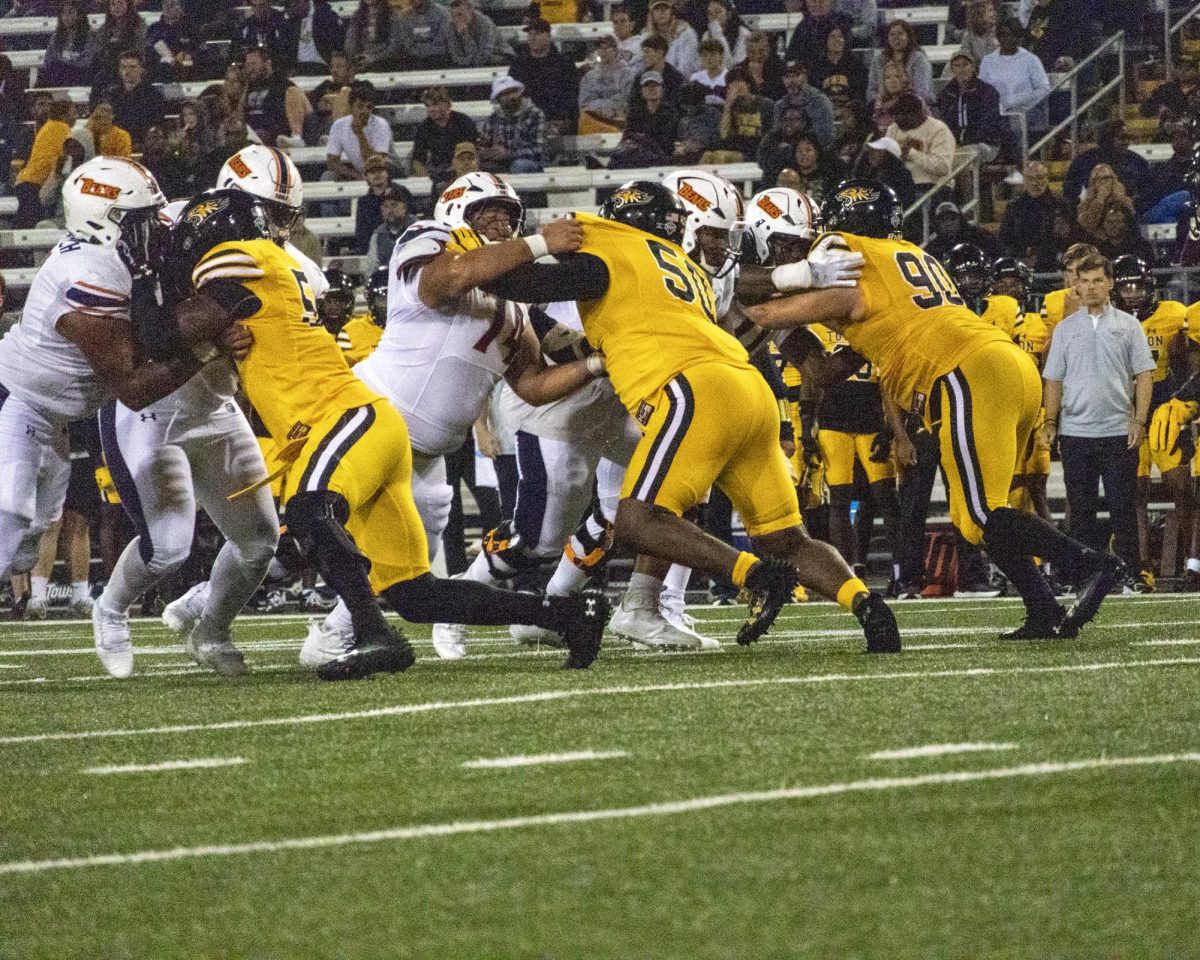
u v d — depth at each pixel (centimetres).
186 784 1048
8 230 4900
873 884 751
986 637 1917
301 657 1841
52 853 879
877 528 3919
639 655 1820
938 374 1805
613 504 2020
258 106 5097
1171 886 740
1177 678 1403
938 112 4591
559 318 1908
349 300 2788
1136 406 2995
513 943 684
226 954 689
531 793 972
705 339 1642
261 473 1744
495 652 1998
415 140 4762
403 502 1575
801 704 1289
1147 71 4684
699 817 886
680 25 5006
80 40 5531
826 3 4706
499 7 5738
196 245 1577
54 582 3994
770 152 4272
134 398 1609
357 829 901
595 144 4912
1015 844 813
